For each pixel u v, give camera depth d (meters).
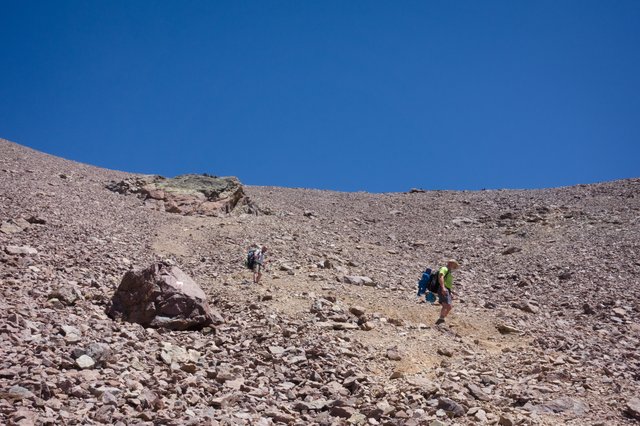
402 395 8.90
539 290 18.41
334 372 9.79
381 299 15.30
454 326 13.30
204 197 30.28
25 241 15.93
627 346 12.38
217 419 7.34
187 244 21.53
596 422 8.05
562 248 24.20
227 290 14.85
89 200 26.28
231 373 9.46
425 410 8.34
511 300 16.95
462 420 8.05
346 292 15.62
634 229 26.14
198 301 11.76
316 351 10.57
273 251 20.89
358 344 11.37
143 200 29.62
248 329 11.85
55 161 37.50
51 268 13.88
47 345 8.51
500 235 28.81
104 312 11.61
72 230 18.92
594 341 12.70
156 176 32.72
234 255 20.02
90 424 6.36
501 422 7.91
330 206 36.88
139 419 6.79
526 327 13.70
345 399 8.76
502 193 41.22
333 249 22.81
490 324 13.82
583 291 17.72
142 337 10.32
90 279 13.79
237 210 30.95
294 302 14.15
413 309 14.48
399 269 20.95
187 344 10.62
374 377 9.88
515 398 8.86
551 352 11.62
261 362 10.16
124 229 21.69
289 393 8.89
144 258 17.88
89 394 7.24
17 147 38.75
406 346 11.55
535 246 25.41
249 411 7.88
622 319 14.72
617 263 20.81
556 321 14.61
